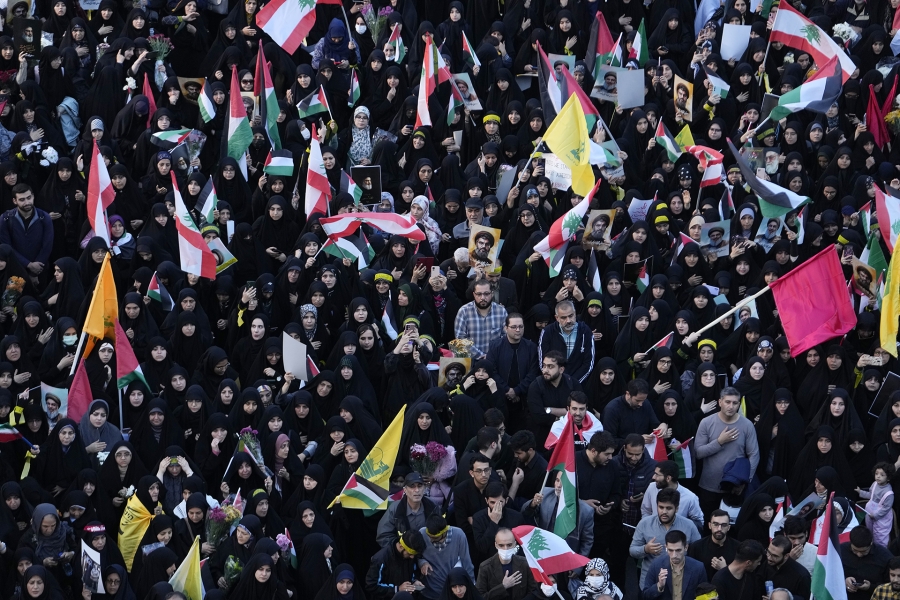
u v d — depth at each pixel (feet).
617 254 227.61
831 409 190.39
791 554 165.48
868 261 227.40
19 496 171.42
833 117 270.67
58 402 190.19
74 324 204.03
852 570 164.96
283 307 219.82
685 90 269.03
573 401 179.93
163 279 220.02
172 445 185.06
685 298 220.84
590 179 227.81
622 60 287.07
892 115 270.26
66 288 215.92
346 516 178.60
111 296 194.59
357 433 188.03
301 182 244.42
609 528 175.01
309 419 191.31
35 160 246.06
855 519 172.04
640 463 176.96
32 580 156.35
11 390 194.08
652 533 167.53
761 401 197.98
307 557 167.43
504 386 196.75
